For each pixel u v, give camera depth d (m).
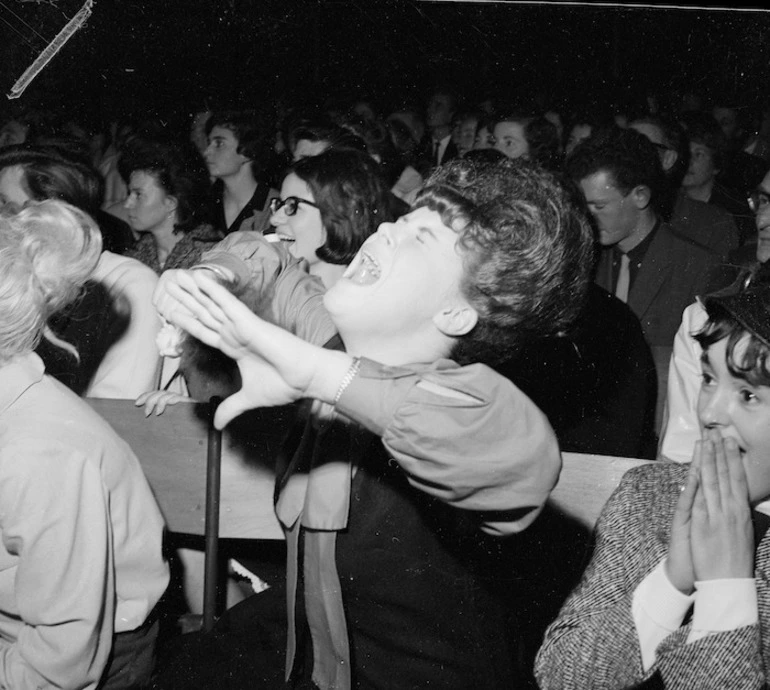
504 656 1.18
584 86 2.44
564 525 1.39
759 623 0.94
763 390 0.95
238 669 1.23
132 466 1.24
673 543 0.96
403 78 2.56
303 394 1.03
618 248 1.98
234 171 2.23
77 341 1.73
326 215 1.67
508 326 1.15
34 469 1.12
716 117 2.45
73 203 1.81
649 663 0.96
